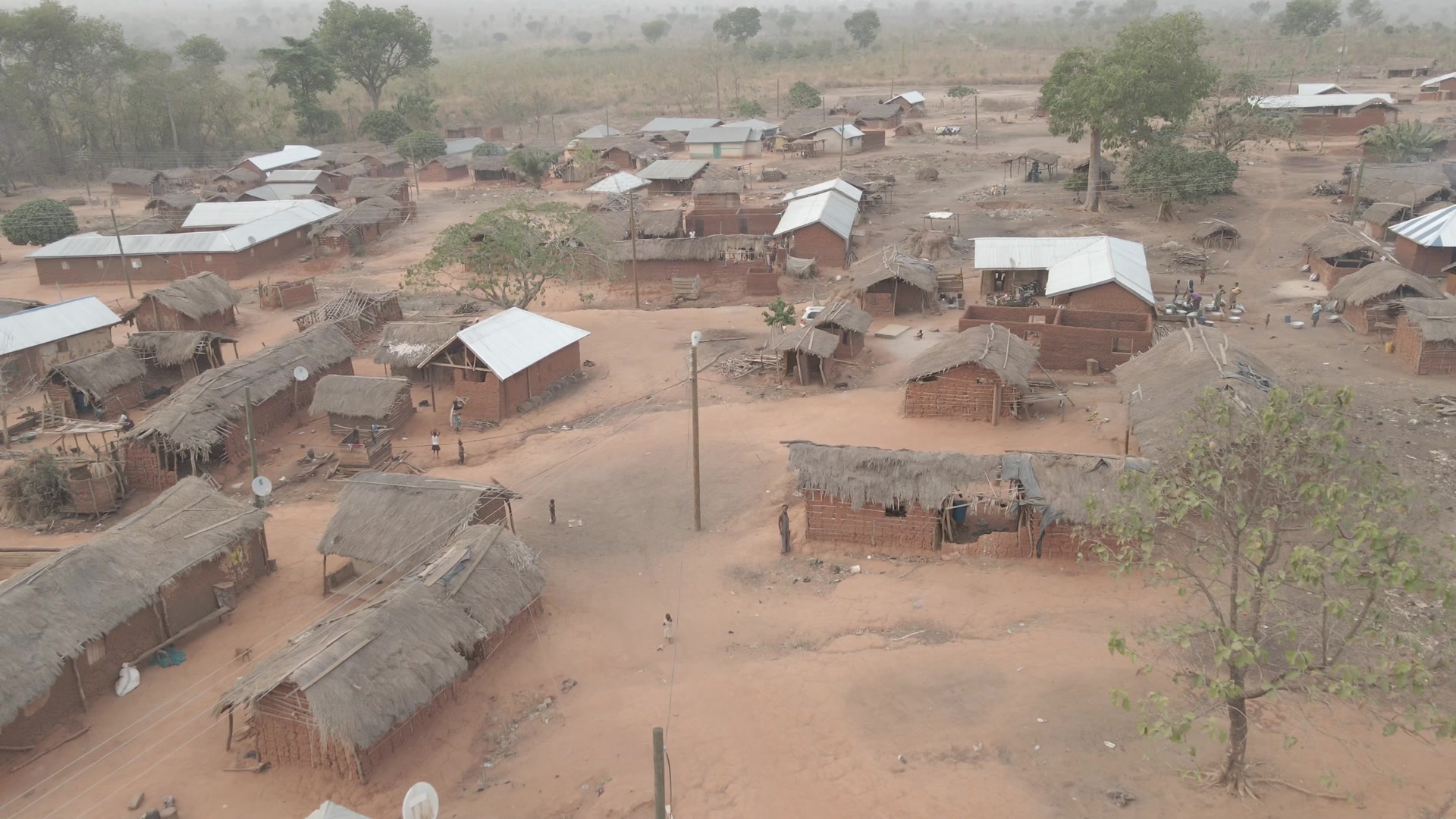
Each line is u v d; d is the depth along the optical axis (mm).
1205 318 57781
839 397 50031
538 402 51344
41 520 40031
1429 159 95688
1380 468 19516
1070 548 32875
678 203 104500
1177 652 27094
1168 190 81188
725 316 66250
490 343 49750
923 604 31172
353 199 105688
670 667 28781
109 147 139500
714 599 32406
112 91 142375
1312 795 21359
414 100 155125
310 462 44812
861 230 86938
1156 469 23375
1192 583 28828
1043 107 91438
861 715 25719
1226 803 21359
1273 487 21109
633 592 32969
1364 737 23328
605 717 26438
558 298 72938
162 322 63531
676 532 37125
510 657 29422
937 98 170375
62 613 27109
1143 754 23281
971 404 45375
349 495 34156
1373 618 19703
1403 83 152125
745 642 29906
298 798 23984
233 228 85562
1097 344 50938
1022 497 32719
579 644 30062
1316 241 66500
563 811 22969
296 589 33844
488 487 34031
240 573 33531
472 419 49688
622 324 65312
